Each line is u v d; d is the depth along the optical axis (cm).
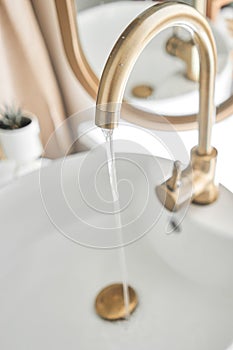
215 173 63
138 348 59
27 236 68
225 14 66
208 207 63
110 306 63
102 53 74
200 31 47
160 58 69
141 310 64
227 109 72
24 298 65
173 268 67
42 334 62
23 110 92
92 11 71
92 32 73
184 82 69
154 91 72
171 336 60
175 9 41
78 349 60
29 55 83
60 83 86
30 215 69
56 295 66
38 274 68
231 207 63
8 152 88
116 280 68
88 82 78
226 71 70
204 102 56
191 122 71
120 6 69
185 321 61
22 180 72
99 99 40
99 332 62
